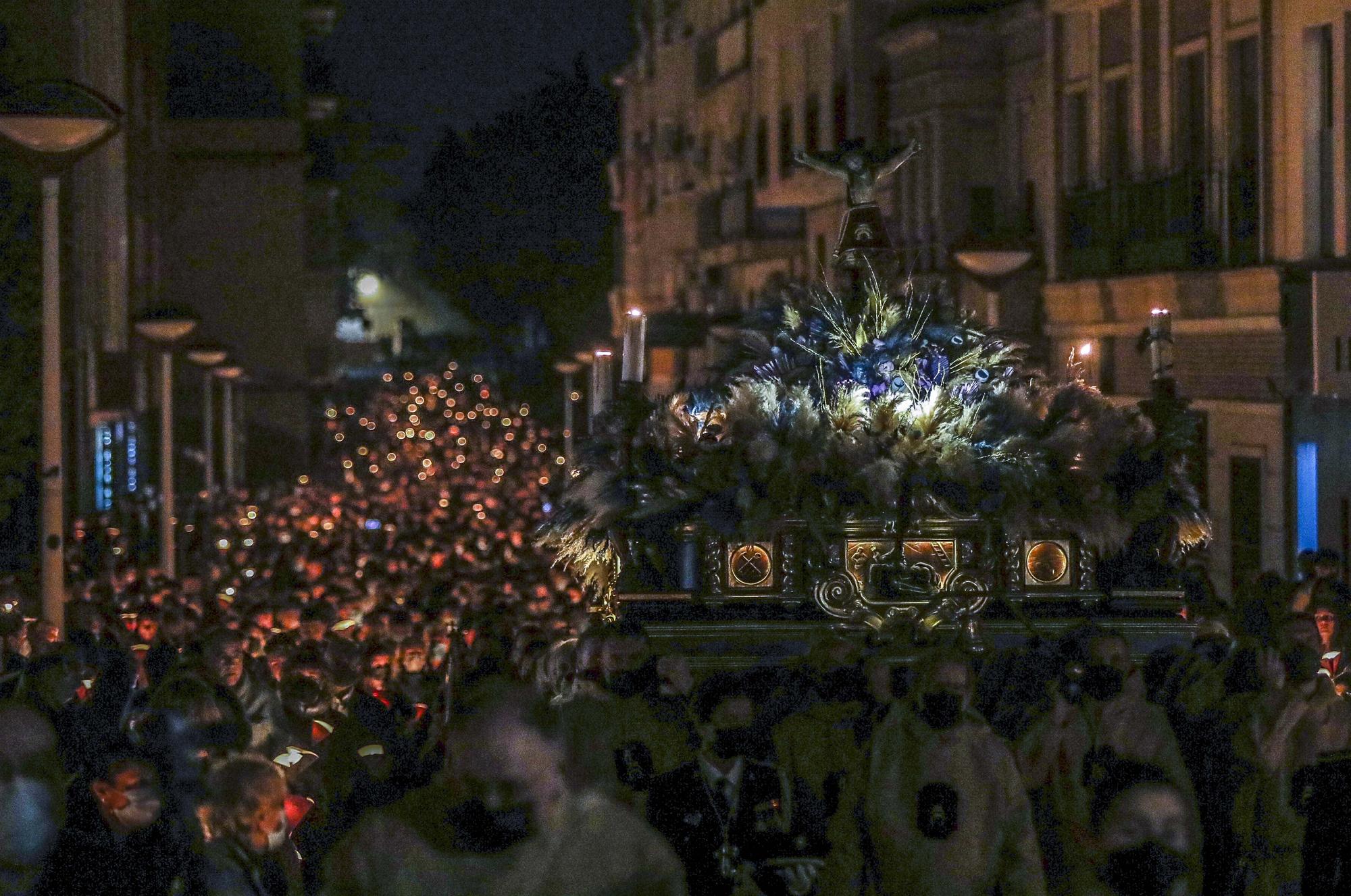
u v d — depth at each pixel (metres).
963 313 10.72
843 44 37.97
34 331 26.05
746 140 48.69
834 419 9.90
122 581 20.77
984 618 9.69
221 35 66.00
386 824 5.50
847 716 8.66
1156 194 24.72
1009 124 30.50
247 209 65.81
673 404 10.65
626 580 9.93
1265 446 22.00
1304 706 9.30
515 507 36.50
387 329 126.88
